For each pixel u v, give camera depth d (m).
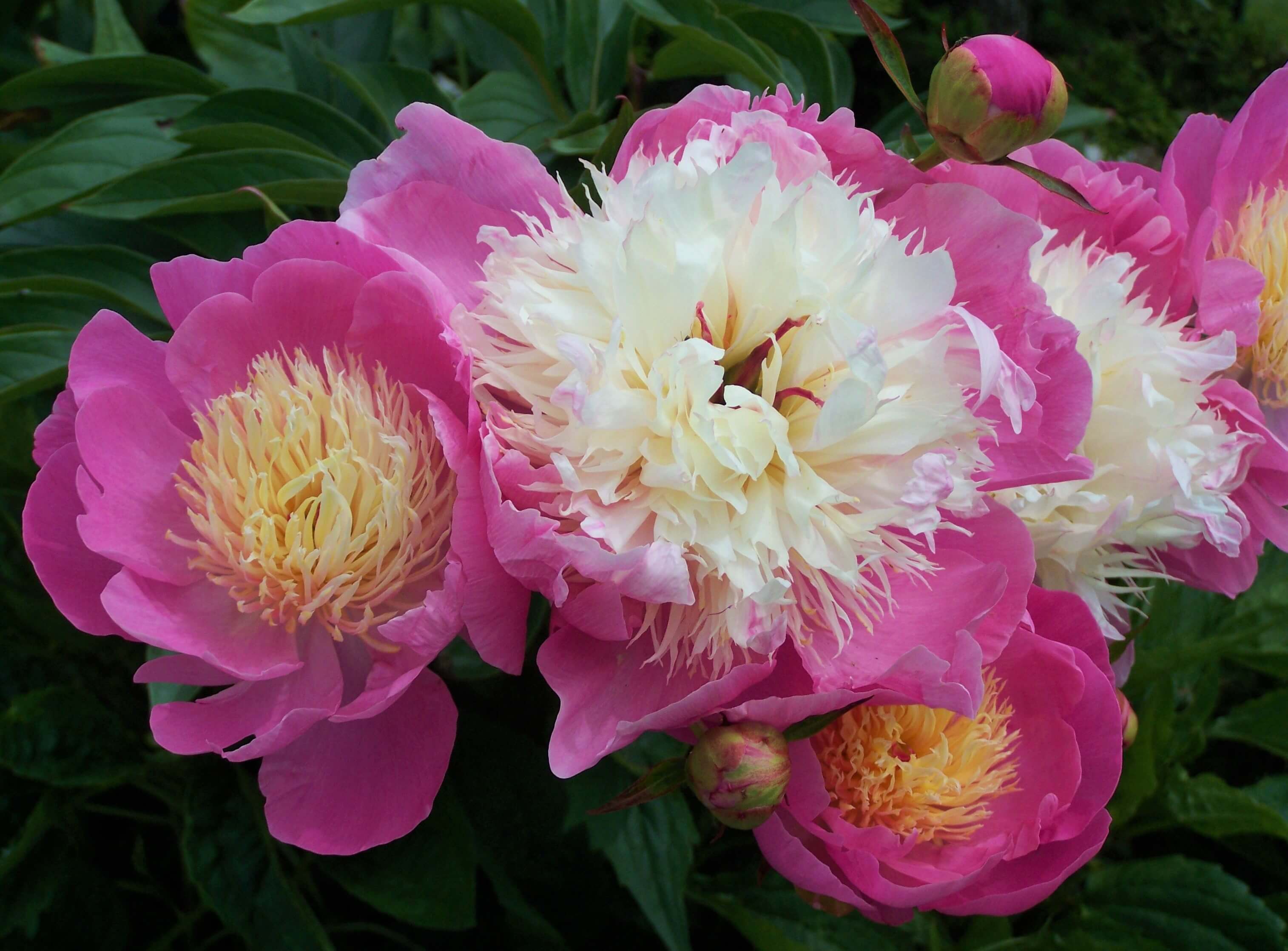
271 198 0.62
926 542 0.49
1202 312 0.55
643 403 0.46
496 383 0.47
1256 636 0.65
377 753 0.47
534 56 0.69
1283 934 0.64
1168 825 0.66
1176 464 0.52
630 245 0.46
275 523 0.47
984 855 0.51
